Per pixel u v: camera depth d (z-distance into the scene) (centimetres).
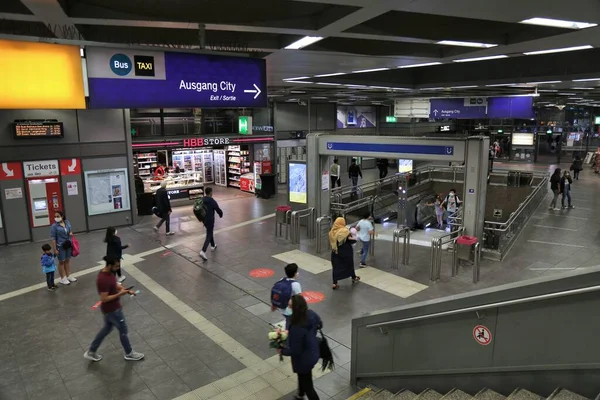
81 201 1450
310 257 1198
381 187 1891
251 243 1333
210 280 1030
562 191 1775
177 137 1948
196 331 786
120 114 1490
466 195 1131
